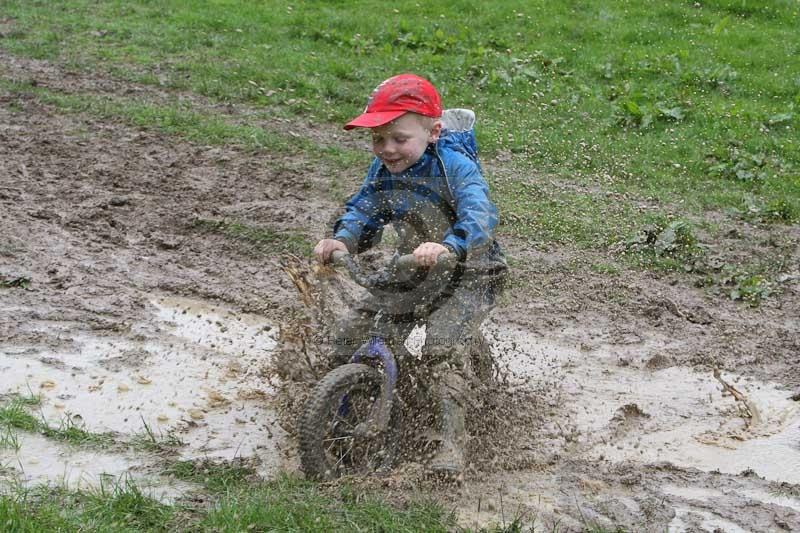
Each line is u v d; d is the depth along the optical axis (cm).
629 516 775
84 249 1297
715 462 890
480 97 2123
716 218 1584
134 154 1673
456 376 812
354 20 2558
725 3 2841
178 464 795
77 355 1016
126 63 2205
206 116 1892
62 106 1889
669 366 1091
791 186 1734
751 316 1233
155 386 965
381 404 775
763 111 2081
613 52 2420
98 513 704
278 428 892
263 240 1357
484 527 738
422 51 2389
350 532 695
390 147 783
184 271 1262
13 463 792
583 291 1277
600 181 1722
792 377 1077
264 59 2255
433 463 780
